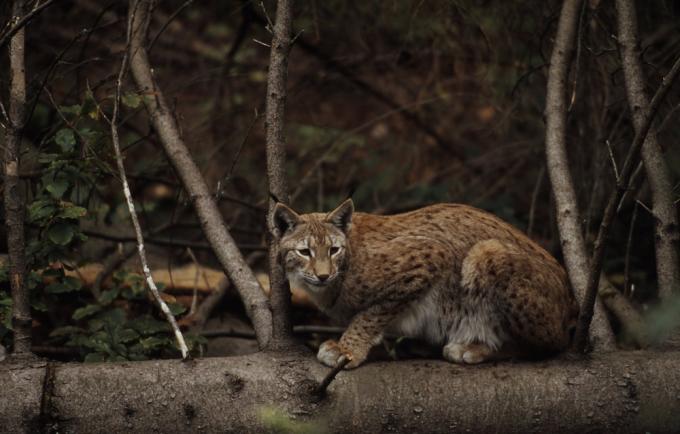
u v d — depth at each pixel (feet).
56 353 34.32
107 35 53.16
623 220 42.91
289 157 55.57
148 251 44.65
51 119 43.52
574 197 30.94
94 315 35.91
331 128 54.13
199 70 56.49
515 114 45.19
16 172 27.45
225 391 24.91
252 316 28.60
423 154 56.13
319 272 28.48
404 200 51.65
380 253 29.66
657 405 25.02
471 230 30.78
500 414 25.07
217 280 40.45
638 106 29.81
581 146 41.55
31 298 31.99
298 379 25.40
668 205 28.71
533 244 31.14
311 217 29.76
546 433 25.13
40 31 52.01
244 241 49.52
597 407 25.09
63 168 31.53
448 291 30.04
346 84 56.75
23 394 24.26
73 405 24.27
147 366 25.32
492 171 51.75
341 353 26.89
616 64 38.70
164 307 26.08
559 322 28.04
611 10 38.01
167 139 32.94
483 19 44.45
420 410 25.05
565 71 33.40
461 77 48.65
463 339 30.01
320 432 24.73
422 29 48.21
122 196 44.01
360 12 50.93
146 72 34.65
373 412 25.00
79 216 30.94
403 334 31.45
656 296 40.37
